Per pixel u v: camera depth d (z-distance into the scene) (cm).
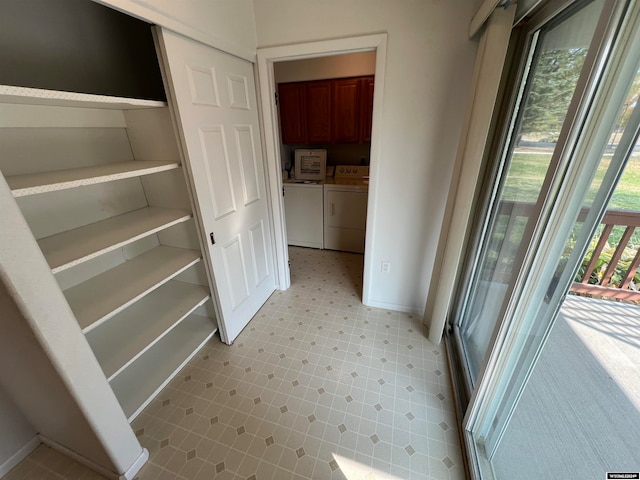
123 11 103
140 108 146
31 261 83
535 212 86
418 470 125
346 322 223
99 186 150
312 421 147
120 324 160
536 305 97
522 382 105
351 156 379
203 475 125
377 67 166
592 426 111
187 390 165
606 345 129
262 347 198
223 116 165
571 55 99
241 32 169
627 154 69
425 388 165
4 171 114
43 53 128
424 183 188
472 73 154
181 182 162
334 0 160
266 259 243
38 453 133
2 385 116
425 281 219
